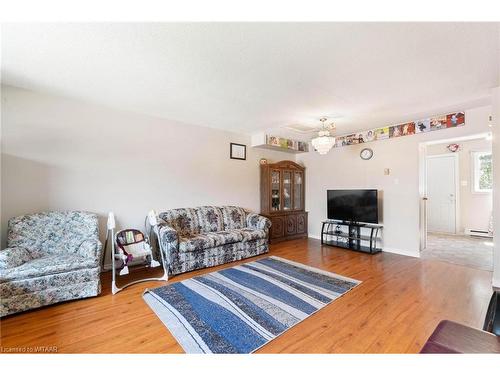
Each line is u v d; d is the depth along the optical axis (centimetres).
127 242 306
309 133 471
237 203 474
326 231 519
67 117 295
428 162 611
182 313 208
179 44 182
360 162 462
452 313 208
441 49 186
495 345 101
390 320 197
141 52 194
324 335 177
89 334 179
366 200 423
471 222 554
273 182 500
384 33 167
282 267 331
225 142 455
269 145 483
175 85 256
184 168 400
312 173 553
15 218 247
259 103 308
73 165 300
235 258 364
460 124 339
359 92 271
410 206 395
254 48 187
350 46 183
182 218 369
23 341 170
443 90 266
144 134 357
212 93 277
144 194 357
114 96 289
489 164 539
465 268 328
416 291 253
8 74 233
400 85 253
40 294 215
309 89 264
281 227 496
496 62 205
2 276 200
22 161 269
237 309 214
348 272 312
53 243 258
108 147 326
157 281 286
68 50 191
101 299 238
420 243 405
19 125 266
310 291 252
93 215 283
